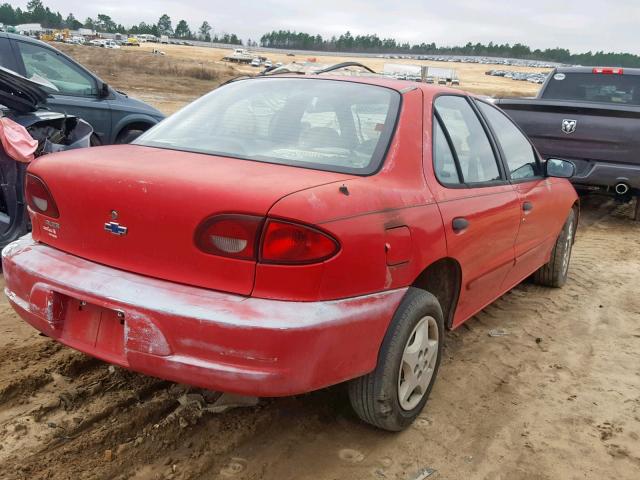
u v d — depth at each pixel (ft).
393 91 11.27
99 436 9.69
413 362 10.10
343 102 10.98
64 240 9.52
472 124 13.01
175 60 188.55
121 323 8.66
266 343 7.83
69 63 24.97
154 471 9.03
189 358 8.09
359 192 8.90
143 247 8.62
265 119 10.83
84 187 9.07
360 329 8.71
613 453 10.34
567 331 15.49
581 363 13.70
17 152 15.83
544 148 27.89
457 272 11.48
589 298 18.08
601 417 11.45
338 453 9.83
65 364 11.75
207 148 10.16
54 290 9.02
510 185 13.69
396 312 9.53
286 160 9.62
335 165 9.59
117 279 8.64
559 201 16.49
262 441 9.98
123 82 139.03
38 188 9.79
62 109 23.97
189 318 7.95
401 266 9.42
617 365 13.70
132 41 480.64
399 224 9.33
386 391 9.55
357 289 8.68
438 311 10.56
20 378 11.05
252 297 8.08
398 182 9.86
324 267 8.12
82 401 10.62
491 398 11.91
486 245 12.21
